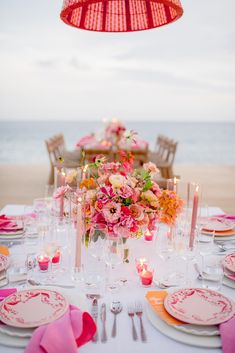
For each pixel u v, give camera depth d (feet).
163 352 3.32
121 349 3.34
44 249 4.60
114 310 3.90
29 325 3.47
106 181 5.08
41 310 3.73
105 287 4.44
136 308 3.89
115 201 4.78
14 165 28.25
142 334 3.53
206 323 3.51
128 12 5.29
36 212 6.32
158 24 5.11
